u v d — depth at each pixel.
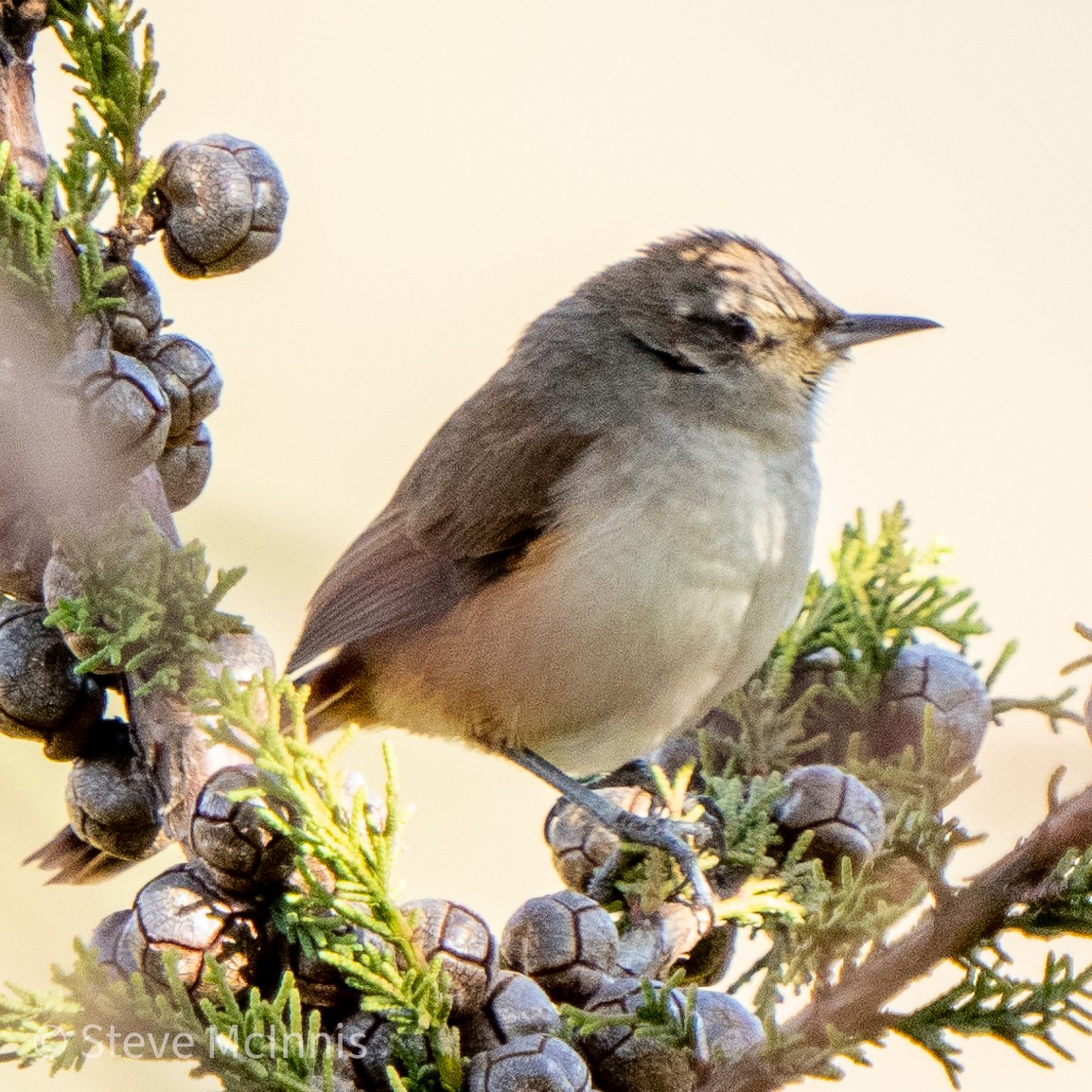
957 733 6.71
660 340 8.99
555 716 8.51
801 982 5.69
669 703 8.30
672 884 6.10
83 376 5.28
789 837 6.29
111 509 5.43
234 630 5.49
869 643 6.98
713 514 8.21
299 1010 4.60
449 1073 4.64
